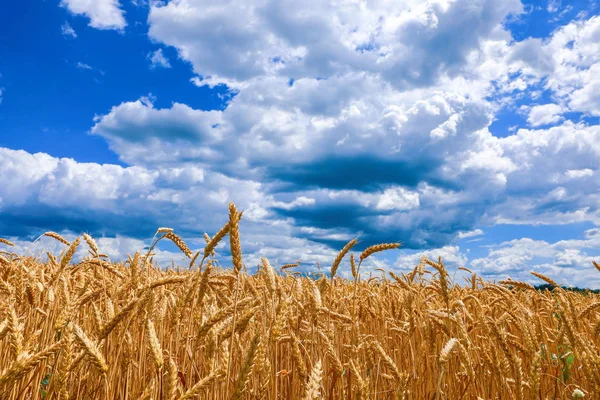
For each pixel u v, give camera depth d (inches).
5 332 130.3
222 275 198.1
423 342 244.4
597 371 187.5
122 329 161.3
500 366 187.2
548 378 229.1
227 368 118.3
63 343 116.8
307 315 224.1
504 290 300.5
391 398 212.8
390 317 285.1
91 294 191.0
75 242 205.6
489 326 204.4
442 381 217.8
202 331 131.1
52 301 193.2
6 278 234.8
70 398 150.1
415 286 314.2
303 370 159.2
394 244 192.9
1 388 104.7
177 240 192.5
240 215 126.0
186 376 169.8
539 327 244.7
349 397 185.5
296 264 335.0
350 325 228.1
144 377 170.2
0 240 309.3
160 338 180.2
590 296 378.9
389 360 162.2
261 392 146.4
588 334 263.0
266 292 173.5
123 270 277.0
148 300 166.6
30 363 107.9
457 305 240.1
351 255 209.9
